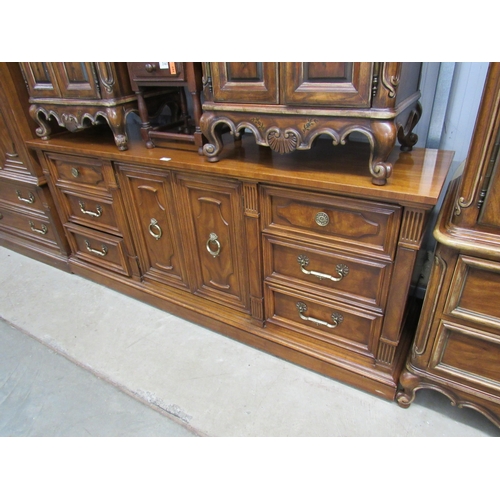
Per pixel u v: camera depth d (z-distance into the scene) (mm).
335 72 877
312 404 1242
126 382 1367
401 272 1002
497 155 757
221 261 1388
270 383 1327
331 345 1292
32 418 1254
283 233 1151
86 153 1464
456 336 987
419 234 927
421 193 871
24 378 1410
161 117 1865
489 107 730
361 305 1135
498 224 815
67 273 2029
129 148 1438
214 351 1479
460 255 874
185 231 1409
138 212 1517
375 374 1215
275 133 1017
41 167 1778
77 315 1710
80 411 1271
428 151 1205
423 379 1113
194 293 1571
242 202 1185
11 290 1904
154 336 1570
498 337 919
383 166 912
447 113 1272
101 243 1762
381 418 1183
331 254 1100
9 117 1635
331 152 1219
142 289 1720
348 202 989
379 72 835
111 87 1308
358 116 890
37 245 2117
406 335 1299
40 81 1468
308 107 941
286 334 1380
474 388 1024
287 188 1066
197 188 1269
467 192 819
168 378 1373
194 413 1236
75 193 1677
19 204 2006
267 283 1292
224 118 1089
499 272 839
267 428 1173
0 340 1593
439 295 954
